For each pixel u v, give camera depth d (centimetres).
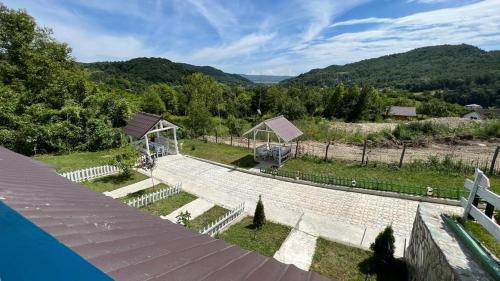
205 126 2959
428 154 2152
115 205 520
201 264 296
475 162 1862
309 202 1384
